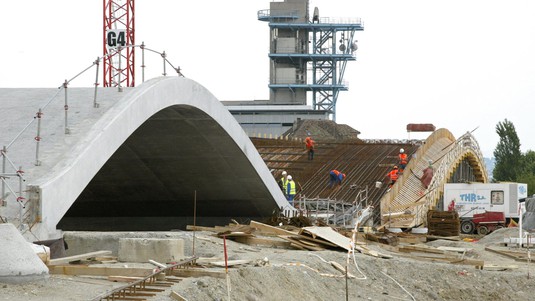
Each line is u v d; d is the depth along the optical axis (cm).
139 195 5175
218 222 5478
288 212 5341
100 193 5106
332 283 2369
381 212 5909
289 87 15962
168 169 4866
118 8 7194
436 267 2883
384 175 6900
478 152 8819
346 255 2819
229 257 2545
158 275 1866
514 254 3859
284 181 5691
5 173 2750
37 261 1794
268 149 7831
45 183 2742
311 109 15200
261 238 3222
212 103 4206
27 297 1605
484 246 4341
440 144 8169
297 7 16038
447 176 7350
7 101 3547
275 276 2156
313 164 7256
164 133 4366
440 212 5791
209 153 4666
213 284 1872
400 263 2845
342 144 8125
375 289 2466
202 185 5059
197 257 2250
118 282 1848
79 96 3553
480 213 6544
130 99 3441
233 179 4966
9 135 3191
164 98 3703
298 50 16088
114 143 3278
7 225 1800
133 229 5484
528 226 5628
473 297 2684
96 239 2908
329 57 16038
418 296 2547
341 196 6328
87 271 1955
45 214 2722
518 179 14000
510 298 2736
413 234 5112
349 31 16100
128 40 7162
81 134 3178
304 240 3181
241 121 15338
